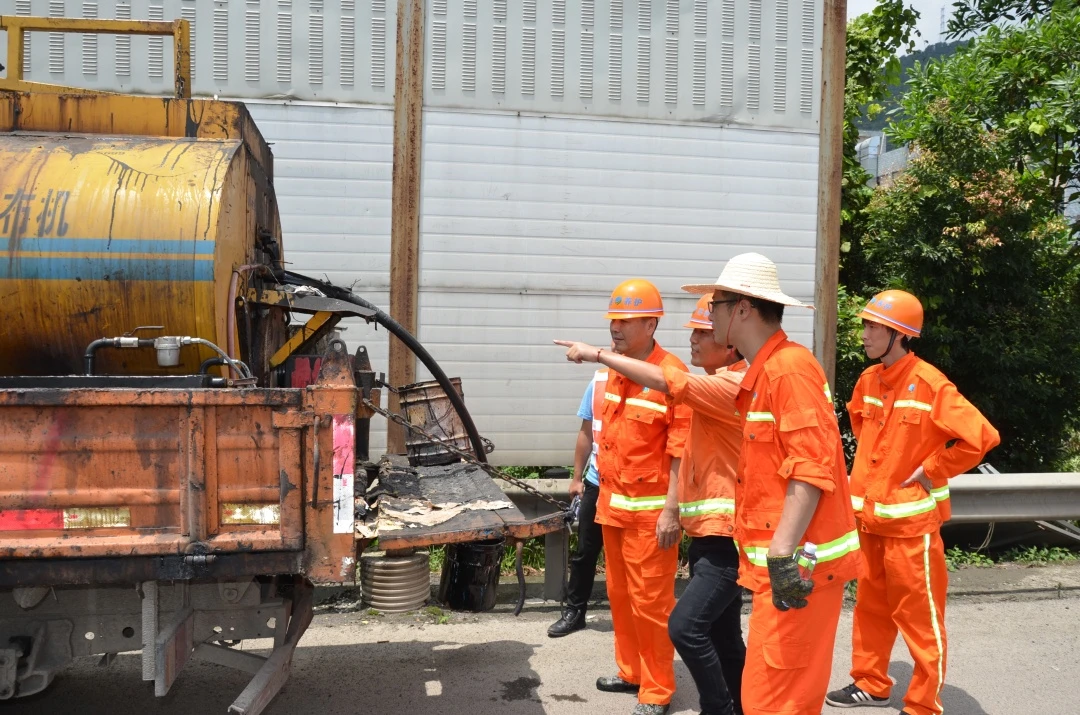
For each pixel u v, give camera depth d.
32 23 4.03
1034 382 8.29
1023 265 8.36
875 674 4.29
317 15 6.03
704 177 6.45
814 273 6.64
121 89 5.95
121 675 4.50
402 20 6.06
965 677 4.61
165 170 3.49
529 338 6.26
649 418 3.94
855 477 4.24
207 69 5.97
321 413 2.93
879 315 4.14
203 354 3.39
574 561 5.15
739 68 6.46
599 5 6.27
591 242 6.32
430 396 4.75
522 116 6.21
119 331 3.36
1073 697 4.38
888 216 8.41
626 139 6.34
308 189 6.05
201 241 3.35
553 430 6.30
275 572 2.93
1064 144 9.98
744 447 2.99
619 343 4.05
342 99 6.06
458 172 6.16
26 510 2.82
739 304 3.02
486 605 4.11
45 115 3.76
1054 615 5.56
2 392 2.78
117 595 3.16
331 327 4.21
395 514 3.49
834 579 2.87
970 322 8.50
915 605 3.99
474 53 6.15
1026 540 7.19
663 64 6.38
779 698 2.85
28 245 3.29
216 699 4.24
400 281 6.11
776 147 6.54
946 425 3.93
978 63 9.79
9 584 2.85
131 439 2.85
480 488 4.09
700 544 3.46
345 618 5.32
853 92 9.60
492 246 6.20
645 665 4.04
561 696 4.31
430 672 4.57
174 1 5.95
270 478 2.93
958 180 8.20
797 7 6.53
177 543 2.85
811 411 2.77
